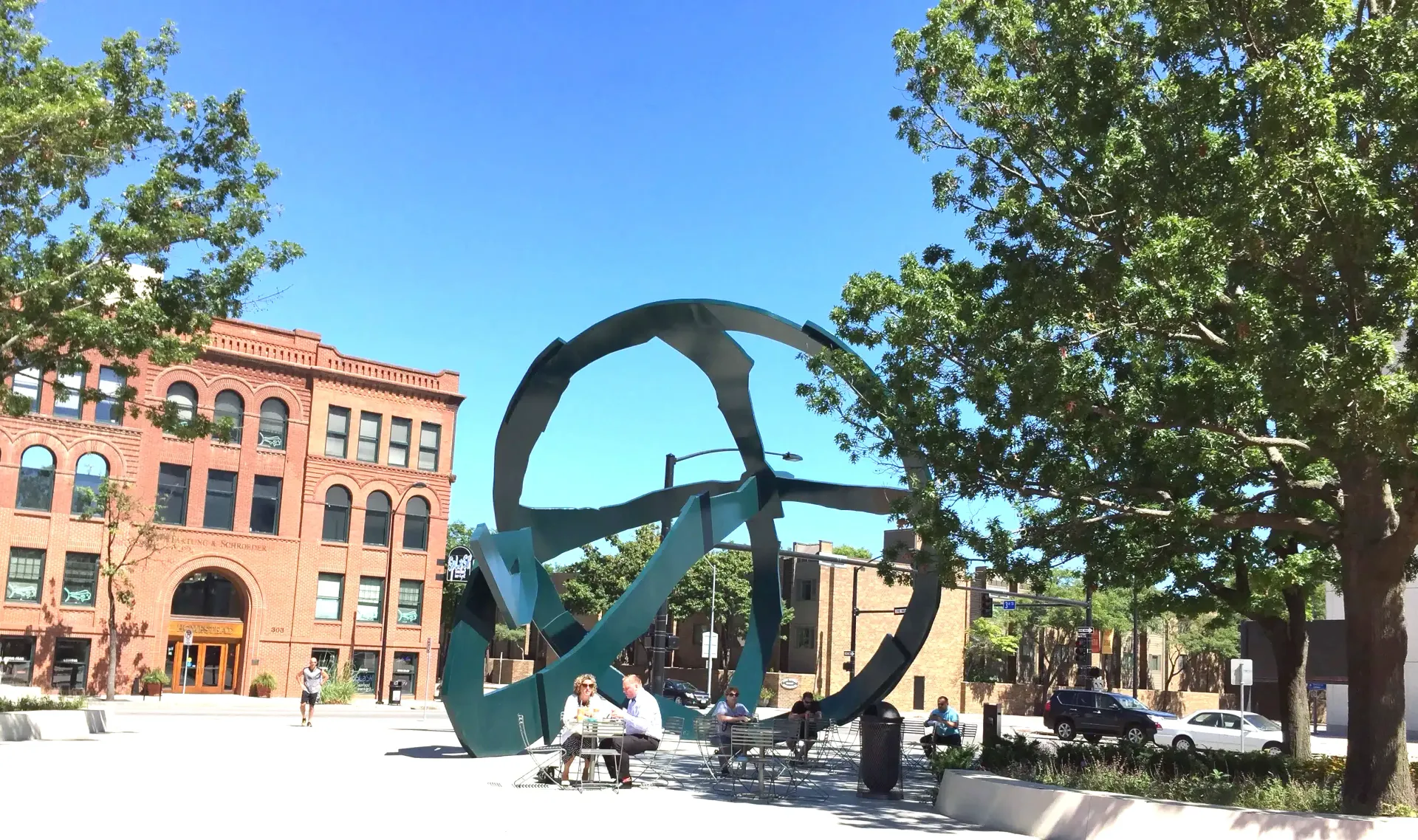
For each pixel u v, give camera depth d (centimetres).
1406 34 1016
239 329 4406
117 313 1809
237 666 4362
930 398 1423
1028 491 1373
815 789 1523
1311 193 1010
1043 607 6400
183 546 4206
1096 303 1222
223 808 1075
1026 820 1148
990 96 1428
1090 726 3606
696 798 1340
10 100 1672
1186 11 1163
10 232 1745
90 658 3997
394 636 4694
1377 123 1059
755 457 2125
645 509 2144
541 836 988
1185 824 1036
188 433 2025
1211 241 1084
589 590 6412
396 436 4816
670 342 2062
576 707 1391
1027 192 1375
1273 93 988
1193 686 7469
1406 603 3947
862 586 5975
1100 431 1256
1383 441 991
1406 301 1045
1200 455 1248
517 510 1977
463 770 1555
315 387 4572
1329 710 4431
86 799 1090
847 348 1841
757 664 2061
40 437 3950
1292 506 1664
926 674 5894
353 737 2167
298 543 4481
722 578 6350
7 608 3841
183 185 1902
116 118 1788
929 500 1339
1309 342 1015
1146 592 2130
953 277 1614
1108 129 1256
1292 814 1012
